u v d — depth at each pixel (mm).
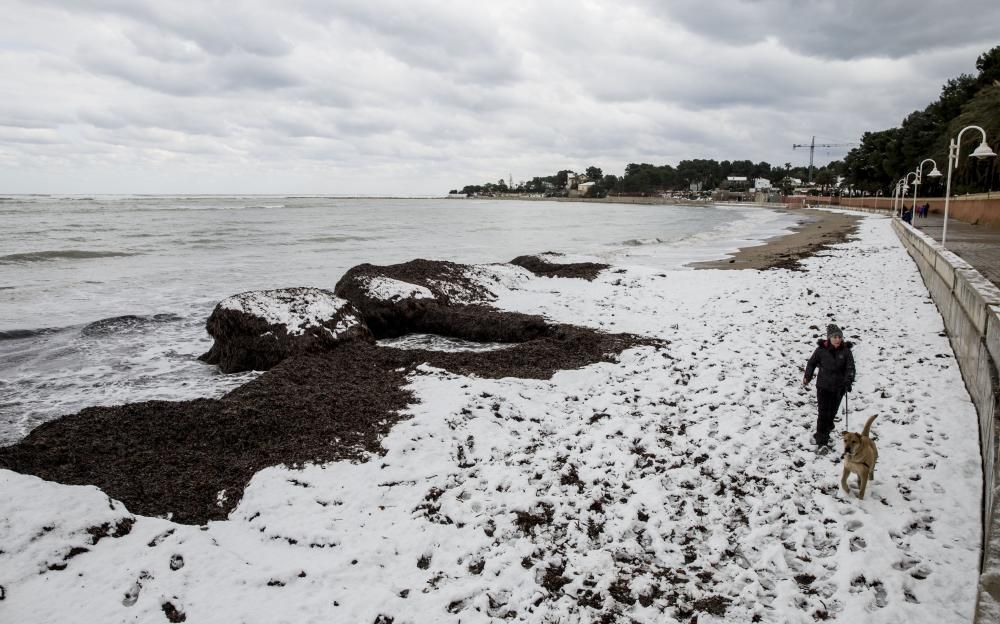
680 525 6418
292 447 8070
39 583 4848
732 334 14398
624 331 15289
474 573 5648
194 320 17234
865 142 115875
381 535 6203
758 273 25094
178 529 5820
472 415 9047
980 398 8742
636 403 9984
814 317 16125
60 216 68500
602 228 63375
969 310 10844
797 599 5184
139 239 39844
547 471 7578
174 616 4758
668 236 51062
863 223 62406
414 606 5113
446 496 6965
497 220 81250
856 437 6691
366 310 16266
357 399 9641
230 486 7301
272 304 13227
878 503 6625
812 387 10508
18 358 13508
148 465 7734
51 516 5422
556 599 5266
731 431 8672
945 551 5703
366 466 7566
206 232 47562
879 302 17938
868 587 5301
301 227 57219
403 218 83625
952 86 80875
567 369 11945
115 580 5012
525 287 22016
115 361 13445
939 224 44250
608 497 7012
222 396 10180
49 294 20172
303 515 6543
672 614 5055
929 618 4844
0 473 6000
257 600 5055
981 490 6762
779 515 6504
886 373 11023
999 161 40562
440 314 16312
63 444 8117
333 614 4965
